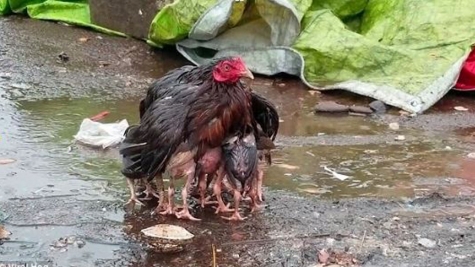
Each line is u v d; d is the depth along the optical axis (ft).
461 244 11.46
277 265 11.00
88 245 11.21
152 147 11.43
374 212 12.05
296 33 16.16
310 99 15.56
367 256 11.18
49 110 14.71
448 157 13.56
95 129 13.60
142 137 11.50
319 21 16.24
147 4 17.88
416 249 11.35
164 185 12.36
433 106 15.46
